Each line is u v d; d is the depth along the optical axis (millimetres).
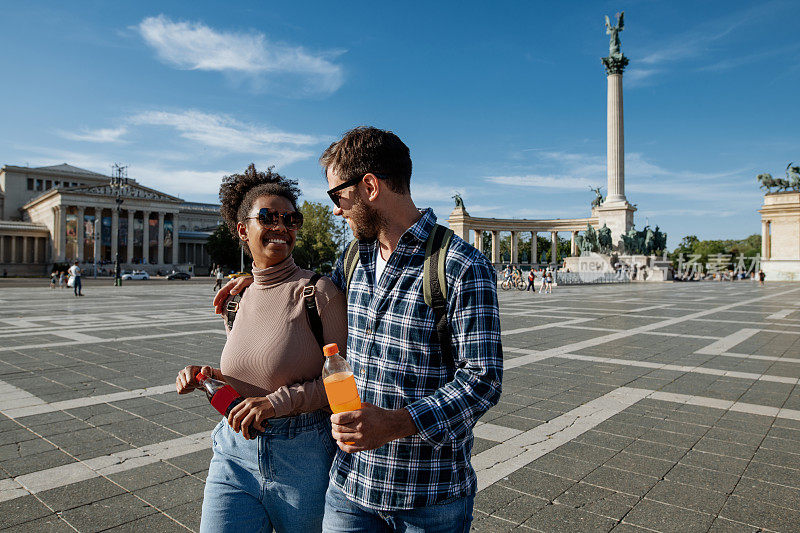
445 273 2205
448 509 2268
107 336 15375
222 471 2824
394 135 2457
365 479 2336
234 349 2850
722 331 16953
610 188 64312
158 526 4375
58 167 140750
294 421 2713
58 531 4270
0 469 5516
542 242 133875
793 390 9000
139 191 112812
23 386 9109
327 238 98500
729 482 5266
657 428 6957
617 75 61938
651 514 4605
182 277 84125
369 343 2393
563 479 5340
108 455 5930
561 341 14547
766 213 77312
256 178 3203
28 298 33656
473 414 2072
